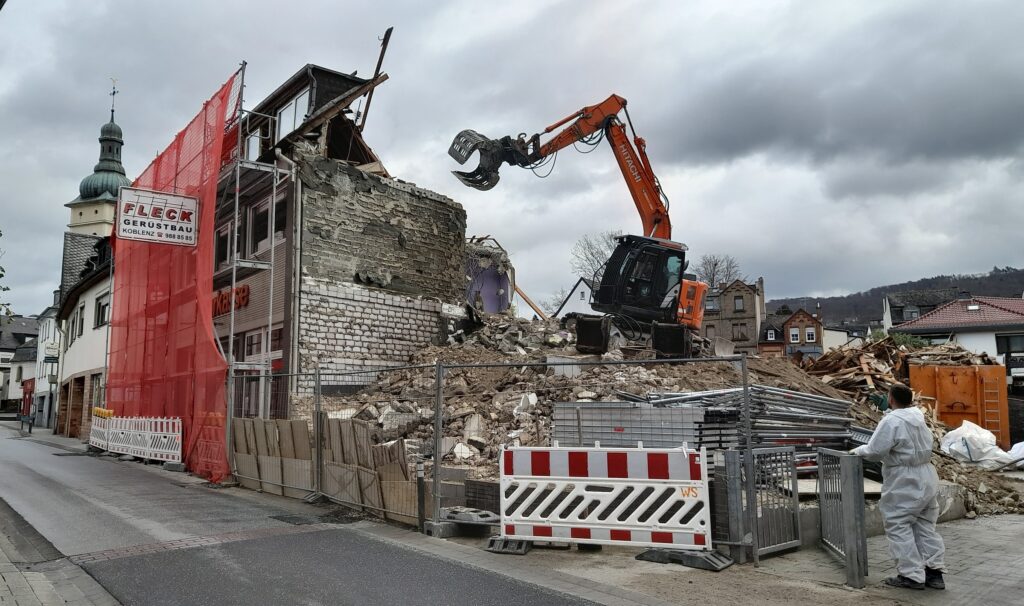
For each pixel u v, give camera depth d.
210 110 15.37
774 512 6.79
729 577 5.98
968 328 36.69
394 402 11.80
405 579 5.81
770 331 64.81
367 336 17.44
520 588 5.59
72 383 31.48
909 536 5.68
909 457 5.72
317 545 7.05
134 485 11.95
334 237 17.14
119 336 20.86
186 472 14.12
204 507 9.44
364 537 7.46
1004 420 16.33
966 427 13.94
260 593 5.40
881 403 15.57
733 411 7.86
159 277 17.33
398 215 18.62
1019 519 8.79
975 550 7.01
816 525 7.23
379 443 9.75
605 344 15.40
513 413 11.80
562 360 14.41
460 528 7.66
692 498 6.45
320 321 16.59
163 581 5.75
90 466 15.48
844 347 19.34
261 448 11.32
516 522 6.93
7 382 71.00
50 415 40.62
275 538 7.38
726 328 63.16
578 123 19.22
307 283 16.48
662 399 9.28
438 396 7.76
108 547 6.98
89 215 64.62
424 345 18.58
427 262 19.20
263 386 12.00
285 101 19.77
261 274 17.81
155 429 15.89
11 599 5.18
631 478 6.67
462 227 20.52
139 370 18.41
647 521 6.56
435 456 7.69
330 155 20.44
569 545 7.20
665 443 7.68
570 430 8.20
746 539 6.46
